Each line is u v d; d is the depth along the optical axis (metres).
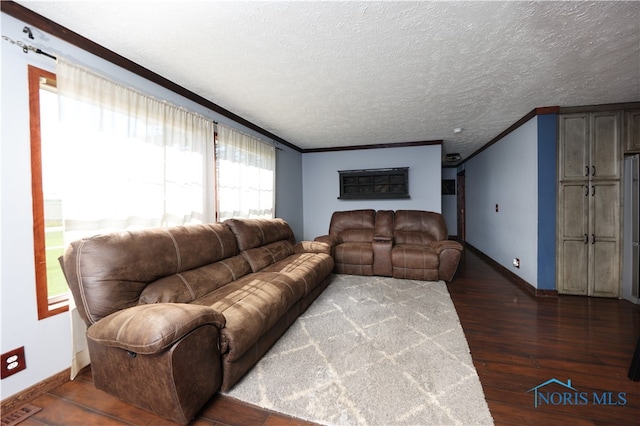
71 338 1.59
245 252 2.59
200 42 1.72
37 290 1.45
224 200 2.94
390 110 2.98
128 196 1.90
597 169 2.85
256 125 3.57
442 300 2.81
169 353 1.15
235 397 1.42
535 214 2.99
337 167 5.01
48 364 1.50
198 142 2.53
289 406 1.35
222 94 2.56
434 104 2.80
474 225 5.57
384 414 1.28
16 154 1.38
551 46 1.75
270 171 3.91
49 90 1.60
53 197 1.68
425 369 1.63
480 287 3.27
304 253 3.35
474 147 4.95
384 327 2.20
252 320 1.59
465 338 2.01
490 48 1.78
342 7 1.39
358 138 4.32
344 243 4.27
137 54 1.85
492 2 1.36
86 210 1.65
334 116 3.20
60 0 1.33
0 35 1.32
